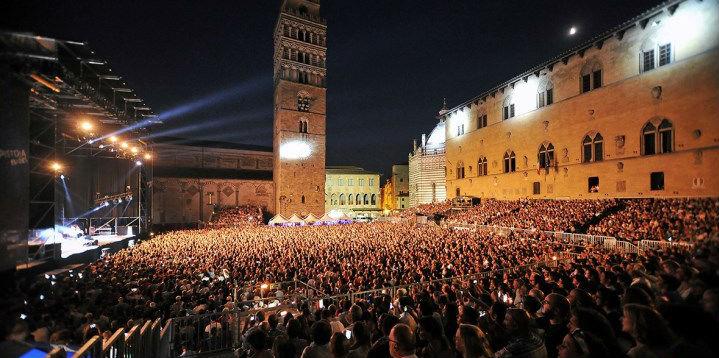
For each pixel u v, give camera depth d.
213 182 76.25
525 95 46.41
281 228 49.84
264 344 6.45
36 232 25.52
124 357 7.48
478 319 7.37
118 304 12.93
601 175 35.84
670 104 29.36
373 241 30.11
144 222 49.00
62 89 21.64
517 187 47.50
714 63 26.34
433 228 43.03
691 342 4.11
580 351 4.58
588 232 29.47
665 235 23.20
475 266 17.23
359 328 6.04
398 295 12.13
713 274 7.91
